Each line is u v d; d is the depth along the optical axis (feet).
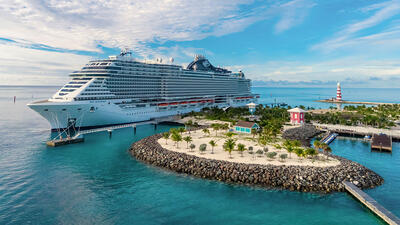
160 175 199.41
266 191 168.66
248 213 144.46
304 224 133.90
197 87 595.47
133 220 138.31
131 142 313.53
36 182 185.57
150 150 246.88
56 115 334.03
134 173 204.33
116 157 248.32
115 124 406.82
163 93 510.17
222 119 454.81
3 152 261.03
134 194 167.84
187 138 257.14
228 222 135.95
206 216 141.79
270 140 291.17
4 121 465.88
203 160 208.23
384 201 154.61
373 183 176.45
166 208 150.30
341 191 167.53
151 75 489.26
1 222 134.10
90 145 296.30
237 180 183.62
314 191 166.91
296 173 179.32
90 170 211.61
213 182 184.03
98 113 371.97
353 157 246.88
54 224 133.59
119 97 415.03
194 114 512.63
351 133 352.28
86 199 160.97
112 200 159.84
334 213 143.95
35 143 301.22
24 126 416.26
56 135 343.67
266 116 463.42
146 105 461.78
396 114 500.33
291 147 225.35
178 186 179.01
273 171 183.01
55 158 244.01
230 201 157.48
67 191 171.94
